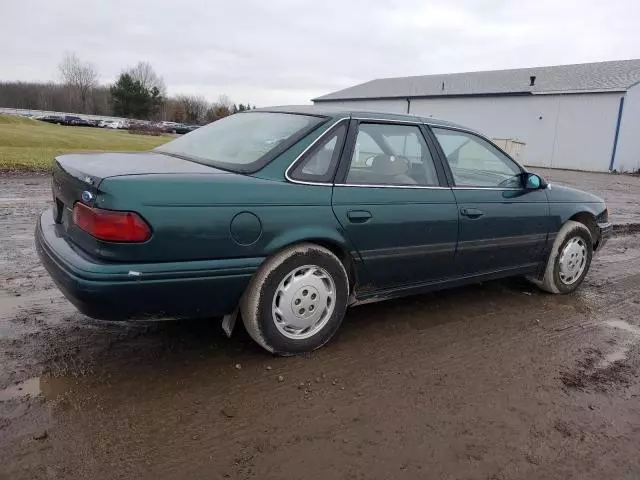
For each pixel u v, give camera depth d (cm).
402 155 388
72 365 315
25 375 301
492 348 381
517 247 462
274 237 314
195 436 257
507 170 463
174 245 281
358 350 362
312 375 323
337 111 371
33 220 701
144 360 328
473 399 309
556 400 313
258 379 314
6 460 232
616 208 1298
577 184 2077
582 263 523
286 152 332
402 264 382
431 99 4103
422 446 261
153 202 276
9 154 1485
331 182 342
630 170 3170
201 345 352
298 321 340
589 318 457
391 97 4359
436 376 333
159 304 287
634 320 460
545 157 3403
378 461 248
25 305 404
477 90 3850
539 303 489
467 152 432
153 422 266
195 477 230
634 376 351
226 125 407
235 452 248
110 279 269
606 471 251
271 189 316
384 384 319
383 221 361
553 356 374
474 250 425
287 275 329
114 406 277
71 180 304
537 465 253
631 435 282
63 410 270
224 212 295
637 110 3100
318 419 279
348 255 353
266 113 400
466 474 243
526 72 4156
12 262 511
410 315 436
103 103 8200
